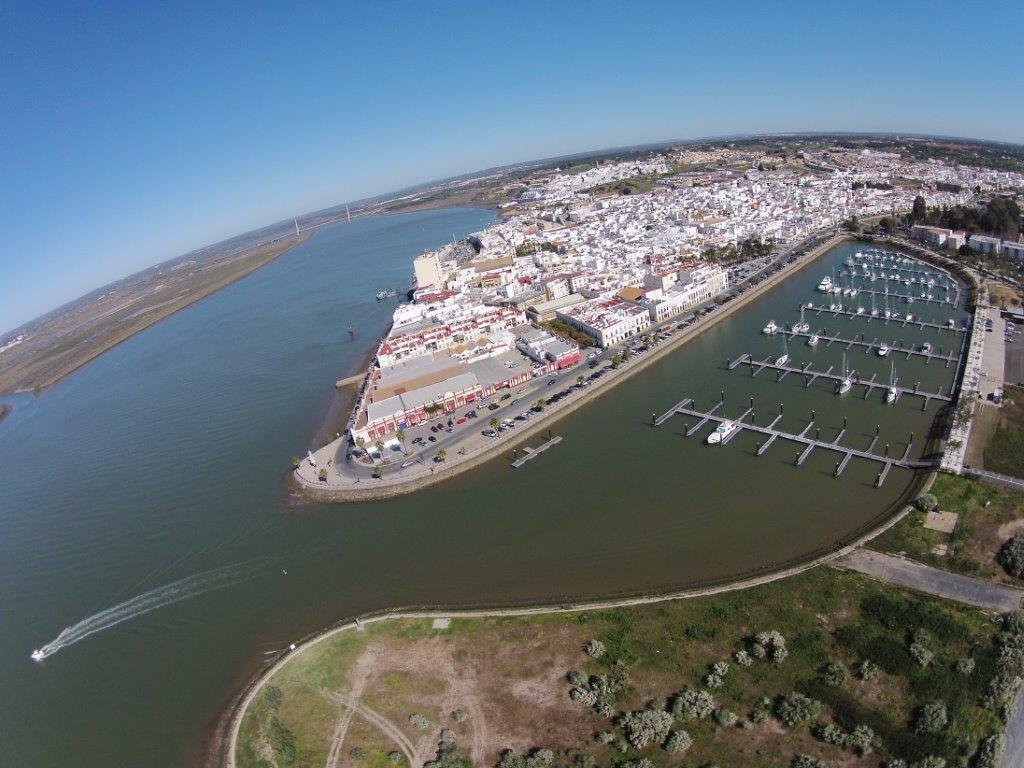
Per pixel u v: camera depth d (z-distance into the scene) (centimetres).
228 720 10600
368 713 10138
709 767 8494
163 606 14100
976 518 12538
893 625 10288
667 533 13812
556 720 9550
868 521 13238
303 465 19212
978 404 17088
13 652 13388
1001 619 10088
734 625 10838
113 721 11100
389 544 14988
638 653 10538
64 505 19925
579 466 17138
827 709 9112
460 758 9119
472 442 18912
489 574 13325
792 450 16475
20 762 10556
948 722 8644
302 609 13188
